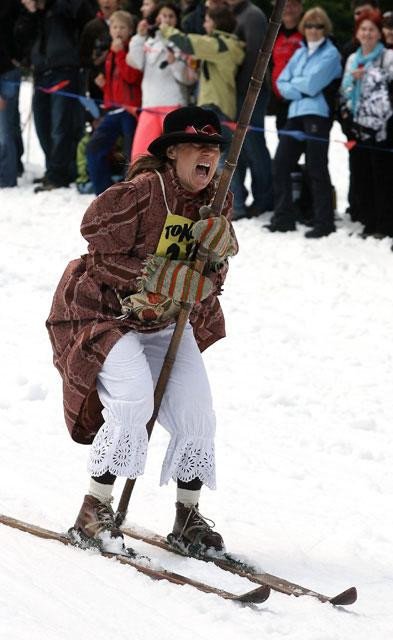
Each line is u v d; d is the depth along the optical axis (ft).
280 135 73.61
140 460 28.53
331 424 45.91
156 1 76.79
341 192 88.94
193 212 28.45
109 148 81.71
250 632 25.16
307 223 76.59
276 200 74.64
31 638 23.53
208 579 28.22
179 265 28.04
